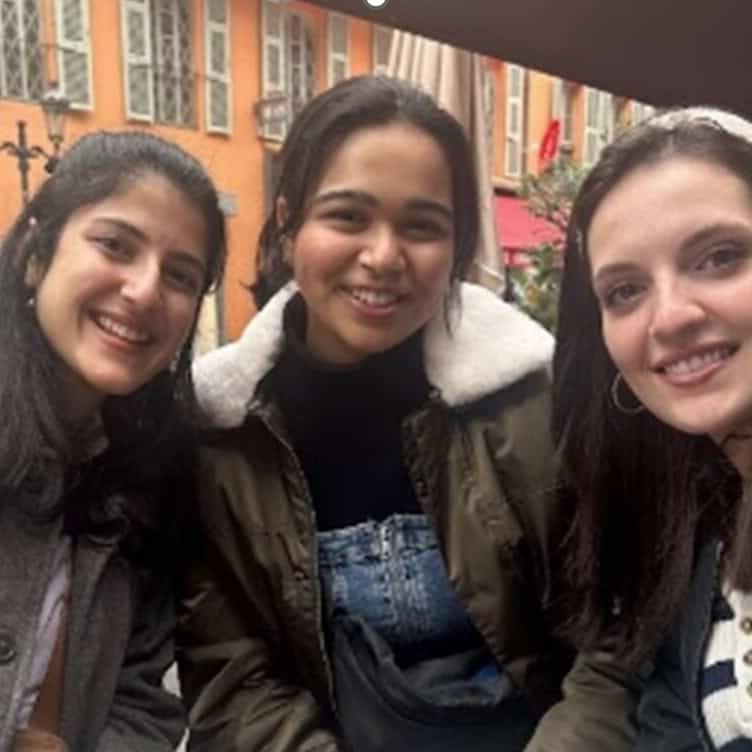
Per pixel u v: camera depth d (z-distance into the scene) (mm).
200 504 1567
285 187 1458
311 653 1521
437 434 1492
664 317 1057
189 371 1478
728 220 1046
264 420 1490
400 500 1523
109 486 1429
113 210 1281
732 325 1044
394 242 1385
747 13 2762
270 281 1555
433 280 1429
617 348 1134
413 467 1495
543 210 4785
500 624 1474
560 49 2787
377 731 1450
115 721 1410
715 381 1062
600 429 1310
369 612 1489
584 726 1362
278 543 1522
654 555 1281
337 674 1491
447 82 3248
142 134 1379
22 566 1302
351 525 1527
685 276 1066
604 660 1399
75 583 1357
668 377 1092
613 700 1377
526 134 12047
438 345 1494
